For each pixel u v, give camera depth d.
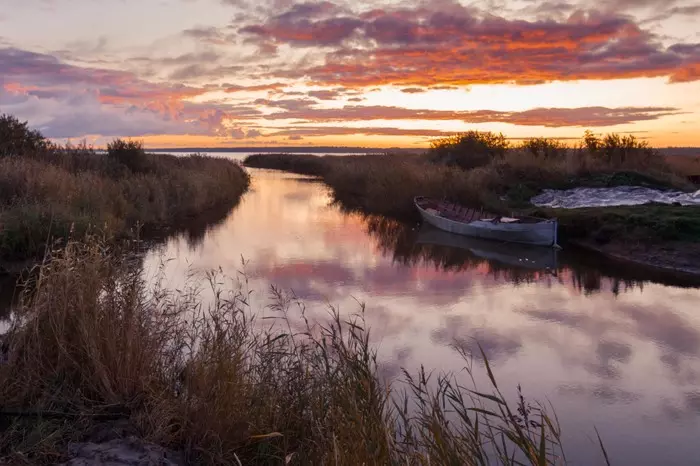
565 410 6.72
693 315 10.45
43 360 5.29
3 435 4.27
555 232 16.97
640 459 5.66
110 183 20.02
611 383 7.51
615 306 11.05
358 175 34.28
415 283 12.67
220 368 4.85
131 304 5.71
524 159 26.66
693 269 13.73
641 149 28.47
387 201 25.91
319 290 11.76
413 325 9.68
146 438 4.40
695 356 8.48
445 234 19.84
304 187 39.78
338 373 5.29
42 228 12.38
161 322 5.84
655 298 11.62
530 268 14.43
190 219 21.78
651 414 6.66
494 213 21.80
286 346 6.70
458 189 24.36
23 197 14.45
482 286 12.53
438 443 3.50
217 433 4.47
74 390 5.05
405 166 27.72
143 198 20.25
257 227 20.45
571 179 25.02
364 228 20.89
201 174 28.52
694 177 26.14
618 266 14.62
